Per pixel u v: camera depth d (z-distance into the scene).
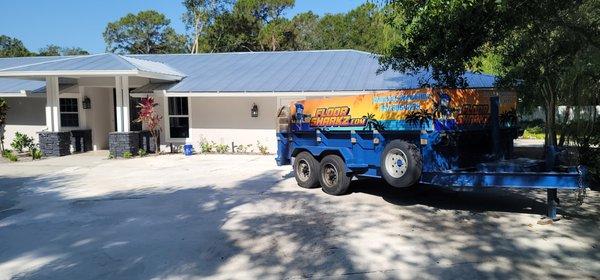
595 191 8.96
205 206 8.69
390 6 8.03
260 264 5.51
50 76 17.39
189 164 14.95
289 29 45.22
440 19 7.03
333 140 9.40
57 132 17.72
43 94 18.92
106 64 16.72
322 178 9.61
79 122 19.33
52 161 16.19
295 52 22.28
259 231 6.90
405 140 7.93
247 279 5.07
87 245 6.41
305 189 10.16
